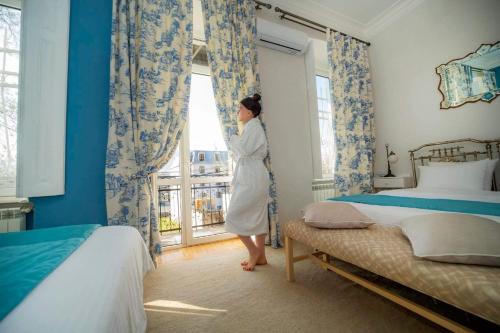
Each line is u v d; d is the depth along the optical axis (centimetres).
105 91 186
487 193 184
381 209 155
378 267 92
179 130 207
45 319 36
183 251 236
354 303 127
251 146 174
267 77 278
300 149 296
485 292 61
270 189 241
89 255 67
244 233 170
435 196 189
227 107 230
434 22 278
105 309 42
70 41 177
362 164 311
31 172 155
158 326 112
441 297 71
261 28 255
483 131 240
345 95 310
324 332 104
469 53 249
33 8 160
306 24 304
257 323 113
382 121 334
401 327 106
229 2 240
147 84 190
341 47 312
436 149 277
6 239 81
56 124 166
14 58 172
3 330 33
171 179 252
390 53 323
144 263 112
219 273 174
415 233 89
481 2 241
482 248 71
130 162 181
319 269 176
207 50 224
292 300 132
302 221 153
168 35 203
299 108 299
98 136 182
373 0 292
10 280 48
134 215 178
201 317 119
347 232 120
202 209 339
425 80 287
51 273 54
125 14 187
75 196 174
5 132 165
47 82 163
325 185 316
